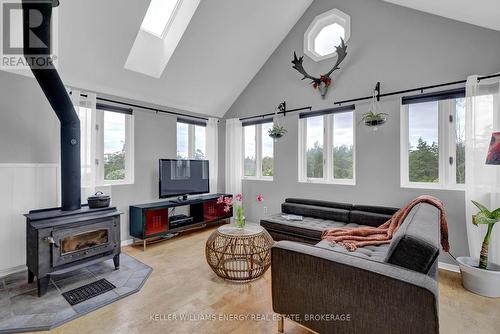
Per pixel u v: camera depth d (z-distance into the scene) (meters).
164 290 2.26
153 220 3.49
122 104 3.57
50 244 2.16
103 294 2.17
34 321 1.80
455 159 2.81
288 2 3.61
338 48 3.42
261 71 4.45
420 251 1.31
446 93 2.75
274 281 1.66
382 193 3.19
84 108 3.07
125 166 3.73
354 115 3.44
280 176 4.22
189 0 3.04
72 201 2.52
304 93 3.92
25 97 2.74
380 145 3.20
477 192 2.46
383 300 1.25
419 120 3.03
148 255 3.12
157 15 3.21
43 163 2.85
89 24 2.62
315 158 3.96
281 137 4.19
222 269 2.39
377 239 2.37
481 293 2.15
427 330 1.14
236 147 4.74
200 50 3.54
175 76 3.71
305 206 3.59
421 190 2.91
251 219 4.63
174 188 3.94
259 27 3.71
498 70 2.48
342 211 3.24
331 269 1.41
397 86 3.07
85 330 1.73
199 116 4.64
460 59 2.66
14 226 2.64
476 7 2.24
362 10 3.34
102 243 2.53
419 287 1.16
